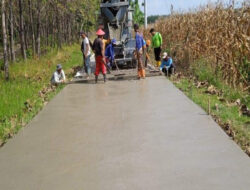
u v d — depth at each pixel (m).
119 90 12.88
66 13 45.09
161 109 9.64
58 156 6.57
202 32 16.66
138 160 6.17
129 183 5.32
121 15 19.84
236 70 11.93
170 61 16.23
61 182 5.49
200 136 7.25
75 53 36.34
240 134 7.36
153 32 19.23
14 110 10.15
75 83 15.20
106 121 8.77
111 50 17.27
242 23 12.25
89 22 61.38
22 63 21.88
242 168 5.66
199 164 5.88
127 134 7.64
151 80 14.74
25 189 5.33
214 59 14.59
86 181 5.47
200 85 12.88
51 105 10.98
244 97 10.54
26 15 32.34
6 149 7.13
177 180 5.34
